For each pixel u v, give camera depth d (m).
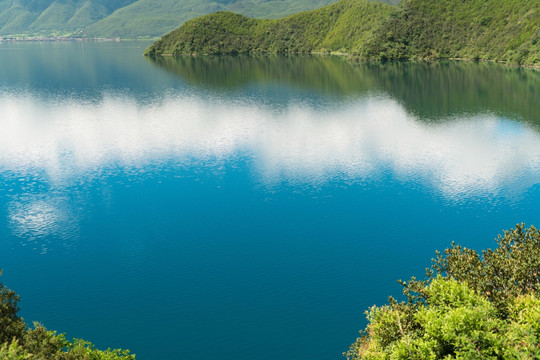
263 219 58.06
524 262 24.50
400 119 112.94
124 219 58.50
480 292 24.70
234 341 36.34
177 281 44.62
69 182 71.81
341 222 56.84
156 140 95.88
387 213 59.16
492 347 20.08
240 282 44.31
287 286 43.59
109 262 48.28
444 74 194.75
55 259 49.09
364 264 47.22
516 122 106.81
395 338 23.97
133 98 151.62
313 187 68.25
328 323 38.28
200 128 105.88
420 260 47.94
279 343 35.97
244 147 89.56
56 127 109.25
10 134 102.75
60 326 38.25
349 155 83.31
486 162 78.00
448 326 21.38
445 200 62.69
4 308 26.19
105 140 96.44
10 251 50.78
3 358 20.72
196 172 75.62
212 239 53.06
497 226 55.12
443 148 86.75
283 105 134.38
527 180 69.06
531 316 20.86
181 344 35.97
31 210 61.44
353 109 126.94
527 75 180.75
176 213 60.12
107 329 37.78
